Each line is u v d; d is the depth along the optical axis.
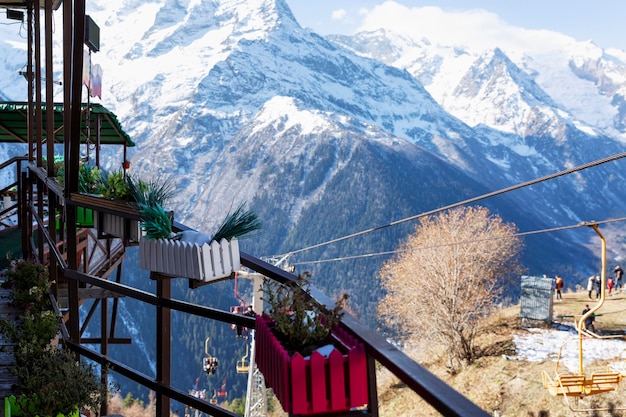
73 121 5.11
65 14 5.80
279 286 2.59
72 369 4.23
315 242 186.38
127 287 4.15
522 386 33.44
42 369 4.44
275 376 2.42
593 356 33.69
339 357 2.28
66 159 5.56
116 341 12.67
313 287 2.83
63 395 4.06
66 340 5.14
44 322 5.07
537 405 31.88
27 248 9.78
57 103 15.92
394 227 184.62
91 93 13.16
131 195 4.21
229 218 3.41
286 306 2.54
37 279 7.02
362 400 2.29
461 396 1.74
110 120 16.38
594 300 42.47
